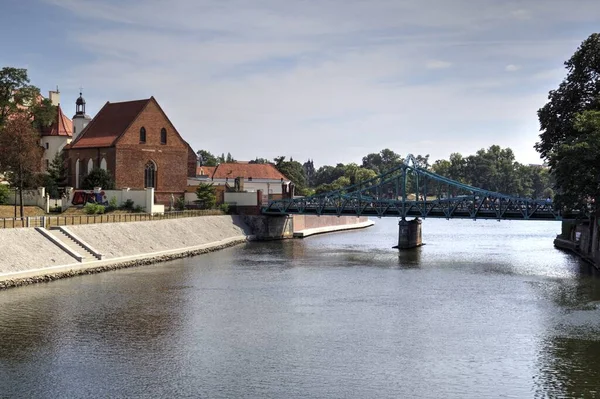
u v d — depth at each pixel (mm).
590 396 37625
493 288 71000
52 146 148125
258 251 107812
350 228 178875
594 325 53469
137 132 131000
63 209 109062
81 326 51906
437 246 121438
